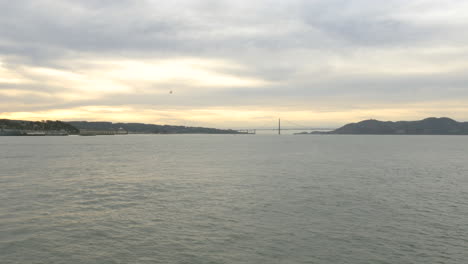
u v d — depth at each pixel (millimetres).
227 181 44781
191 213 27406
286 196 34438
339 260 18516
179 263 17938
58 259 18266
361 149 136000
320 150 127562
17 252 19078
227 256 18828
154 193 35938
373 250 19891
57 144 168875
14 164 66625
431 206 30281
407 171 57188
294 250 19750
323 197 34000
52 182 43156
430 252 19656
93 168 60250
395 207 29844
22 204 30203
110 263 17891
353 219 25969
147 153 105750
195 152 112500
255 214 27234
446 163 73125
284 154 102812
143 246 20141
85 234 22094
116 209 28625
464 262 18406
